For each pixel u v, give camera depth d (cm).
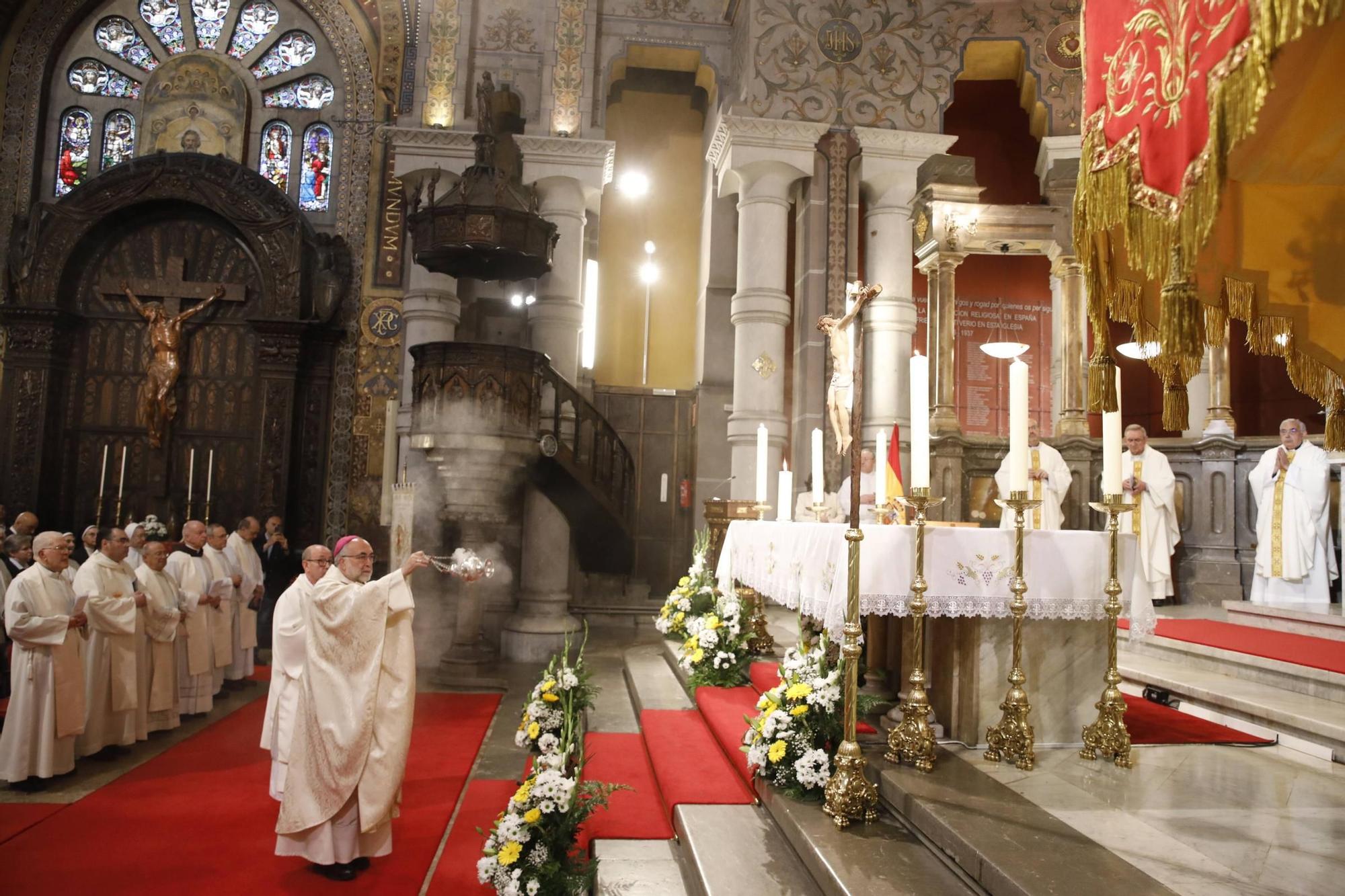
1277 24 200
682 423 1375
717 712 593
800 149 1064
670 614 861
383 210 1327
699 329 1373
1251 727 498
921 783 381
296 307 1288
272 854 489
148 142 1344
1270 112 261
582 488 1088
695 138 1438
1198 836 323
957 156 1127
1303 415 1173
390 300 1312
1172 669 632
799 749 415
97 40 1373
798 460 1073
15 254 1283
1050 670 455
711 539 862
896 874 321
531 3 1197
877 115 1091
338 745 455
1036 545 432
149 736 742
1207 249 328
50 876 452
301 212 1315
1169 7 254
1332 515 884
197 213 1330
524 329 1284
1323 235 328
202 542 837
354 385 1302
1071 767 415
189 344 1315
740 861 370
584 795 405
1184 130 241
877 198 1098
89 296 1312
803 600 465
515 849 380
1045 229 1056
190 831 521
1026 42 1130
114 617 663
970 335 1296
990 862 294
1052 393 1291
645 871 401
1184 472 1008
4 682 832
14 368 1263
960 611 416
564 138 1150
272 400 1274
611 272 1419
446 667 986
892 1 1109
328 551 549
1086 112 307
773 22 1083
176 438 1299
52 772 593
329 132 1369
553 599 1108
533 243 995
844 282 1071
